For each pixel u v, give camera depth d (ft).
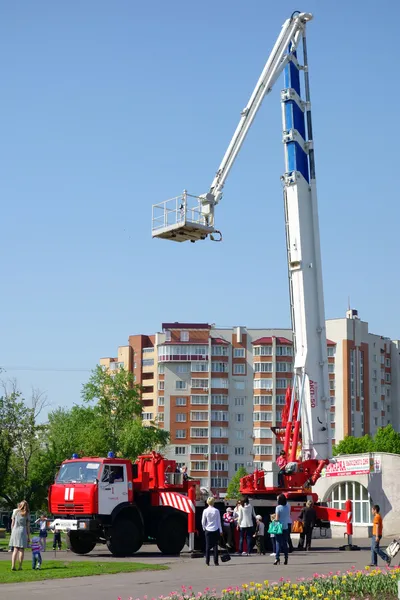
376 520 81.30
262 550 100.01
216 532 81.41
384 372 487.20
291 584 59.31
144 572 73.20
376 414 475.31
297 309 115.44
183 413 463.01
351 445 372.79
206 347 466.29
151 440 304.91
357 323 467.93
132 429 299.79
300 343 115.03
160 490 99.76
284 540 81.76
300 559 89.66
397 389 494.59
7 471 256.52
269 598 52.19
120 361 507.30
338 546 120.98
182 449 459.73
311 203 117.08
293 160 116.67
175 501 98.02
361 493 172.76
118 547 95.50
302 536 108.47
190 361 465.47
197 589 60.75
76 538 101.76
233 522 102.73
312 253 116.47
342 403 453.99
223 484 455.22
